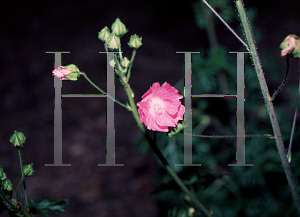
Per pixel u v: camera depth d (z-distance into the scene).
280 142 1.56
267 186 3.17
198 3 3.78
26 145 4.91
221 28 7.12
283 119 3.58
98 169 4.53
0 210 1.54
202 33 7.65
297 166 3.10
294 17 8.01
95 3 9.30
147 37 7.73
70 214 3.94
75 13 8.84
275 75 3.99
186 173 2.77
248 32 1.48
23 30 8.00
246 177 3.25
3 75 6.42
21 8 8.98
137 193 4.17
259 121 3.68
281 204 3.02
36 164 4.61
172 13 8.52
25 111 5.55
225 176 3.20
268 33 7.47
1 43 7.48
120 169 4.50
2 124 5.29
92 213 3.96
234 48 6.50
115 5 9.23
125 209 3.98
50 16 8.65
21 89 6.04
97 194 4.20
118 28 1.59
